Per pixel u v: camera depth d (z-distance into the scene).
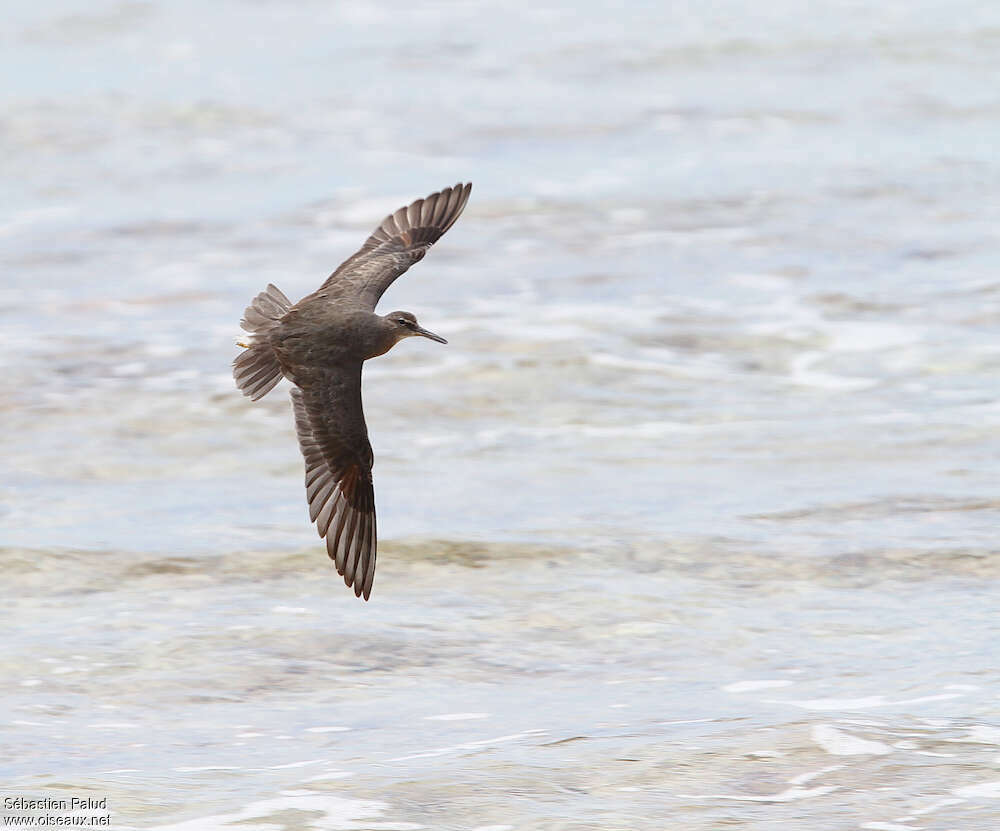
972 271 22.61
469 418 17.84
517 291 22.34
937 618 11.50
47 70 39.03
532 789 8.45
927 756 8.71
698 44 38.69
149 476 16.00
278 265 24.34
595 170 29.03
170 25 43.94
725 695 10.10
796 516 14.02
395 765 8.91
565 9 43.66
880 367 19.20
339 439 8.27
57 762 9.19
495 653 11.11
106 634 11.49
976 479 14.95
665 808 8.11
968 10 41.16
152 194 28.83
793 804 8.13
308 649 11.17
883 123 31.75
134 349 20.31
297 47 40.84
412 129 32.75
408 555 13.12
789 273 22.88
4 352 20.14
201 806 8.38
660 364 19.47
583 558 13.02
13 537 13.75
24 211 27.80
